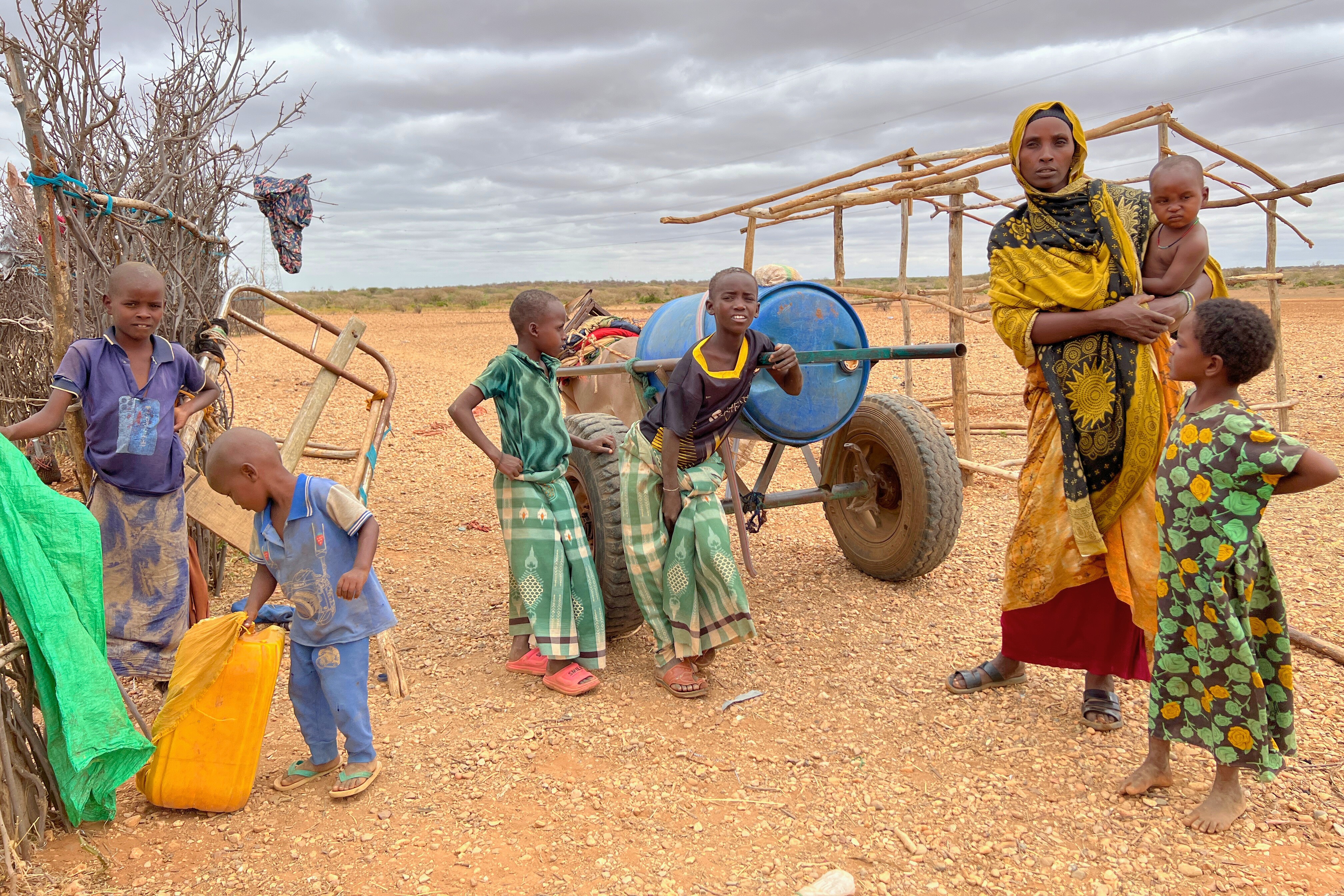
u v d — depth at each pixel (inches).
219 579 215.9
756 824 121.4
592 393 273.4
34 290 351.9
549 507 162.2
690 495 154.4
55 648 110.1
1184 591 115.0
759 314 172.1
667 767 136.5
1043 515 139.7
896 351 177.0
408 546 254.2
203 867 113.0
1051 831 116.6
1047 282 134.0
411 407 510.0
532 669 169.6
